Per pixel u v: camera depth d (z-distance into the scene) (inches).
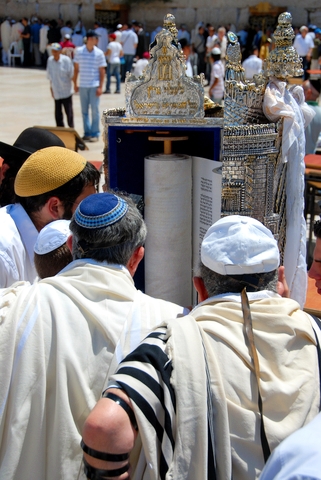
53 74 452.8
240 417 52.2
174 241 115.0
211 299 60.5
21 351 59.2
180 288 119.1
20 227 92.3
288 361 55.2
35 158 91.9
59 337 60.1
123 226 66.4
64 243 77.3
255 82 105.3
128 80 106.3
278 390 52.6
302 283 110.8
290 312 58.5
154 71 104.0
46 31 1007.6
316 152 270.2
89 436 49.9
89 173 93.6
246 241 59.4
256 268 59.4
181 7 1131.3
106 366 60.9
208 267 61.5
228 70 100.8
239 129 100.0
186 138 112.8
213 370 53.1
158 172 110.7
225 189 103.1
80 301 63.0
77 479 58.0
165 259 115.7
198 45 925.8
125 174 119.3
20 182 91.5
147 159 112.8
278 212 107.3
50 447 58.7
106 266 66.7
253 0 1064.2
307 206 229.6
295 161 105.3
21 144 114.7
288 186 107.0
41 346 59.6
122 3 1167.6
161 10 1149.7
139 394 50.8
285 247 109.7
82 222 66.4
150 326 63.0
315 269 97.4
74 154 94.3
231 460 51.2
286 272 110.1
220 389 52.3
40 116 547.8
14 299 63.6
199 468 49.9
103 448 49.4
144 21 1168.8
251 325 55.9
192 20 1128.8
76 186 91.7
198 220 116.3
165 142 115.2
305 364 55.6
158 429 50.7
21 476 58.1
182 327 55.4
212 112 115.0
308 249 220.1
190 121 104.5
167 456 50.1
